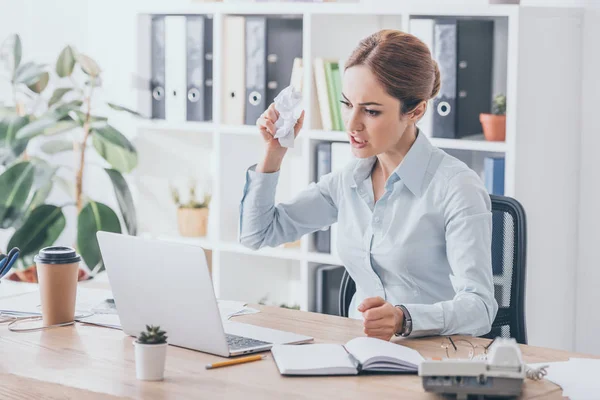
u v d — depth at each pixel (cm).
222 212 391
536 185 330
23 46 453
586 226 347
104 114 454
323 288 366
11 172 388
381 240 226
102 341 194
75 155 455
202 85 386
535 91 325
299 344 190
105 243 196
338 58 375
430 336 196
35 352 185
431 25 332
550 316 342
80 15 455
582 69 341
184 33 386
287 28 376
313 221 251
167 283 185
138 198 409
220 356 180
